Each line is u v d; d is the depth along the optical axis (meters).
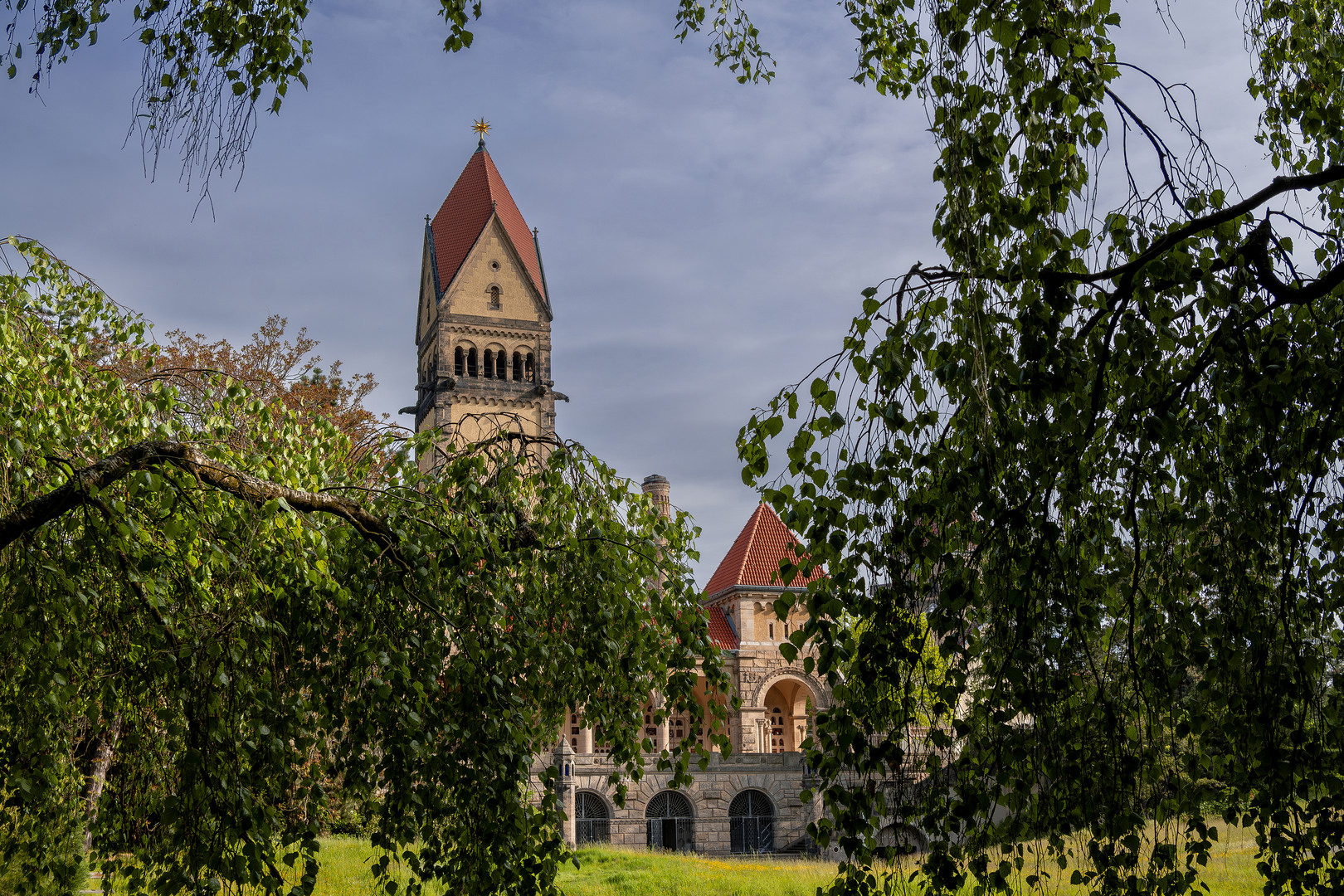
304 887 6.19
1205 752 5.50
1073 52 4.78
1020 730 4.98
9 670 5.98
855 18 8.07
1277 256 5.27
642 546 8.56
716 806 41.81
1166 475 5.51
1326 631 5.67
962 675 4.84
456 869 7.19
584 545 8.45
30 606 5.55
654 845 41.06
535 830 7.29
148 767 6.96
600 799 40.81
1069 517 5.02
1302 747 5.06
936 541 4.72
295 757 6.41
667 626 8.59
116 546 5.67
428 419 63.00
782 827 42.47
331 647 7.32
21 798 6.99
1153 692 5.27
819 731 5.02
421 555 7.18
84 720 7.75
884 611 4.89
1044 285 4.82
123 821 7.35
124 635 6.13
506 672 7.95
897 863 5.26
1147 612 5.32
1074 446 4.84
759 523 55.44
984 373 4.50
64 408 8.05
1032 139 4.79
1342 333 5.12
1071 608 4.89
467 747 6.78
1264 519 5.18
